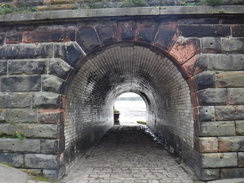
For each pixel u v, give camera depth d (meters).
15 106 5.38
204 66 5.24
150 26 5.39
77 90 7.05
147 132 16.73
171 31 5.36
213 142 5.04
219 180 4.92
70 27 5.50
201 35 5.32
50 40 5.49
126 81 13.79
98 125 12.52
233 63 5.23
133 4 5.30
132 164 7.12
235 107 5.12
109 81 11.55
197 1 5.48
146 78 10.91
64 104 5.55
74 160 6.80
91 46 5.44
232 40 5.30
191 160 6.04
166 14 5.15
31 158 5.21
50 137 5.23
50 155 5.19
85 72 7.23
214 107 5.12
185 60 5.30
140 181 5.46
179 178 5.66
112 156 8.32
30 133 5.27
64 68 5.42
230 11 5.14
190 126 6.08
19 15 5.36
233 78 5.19
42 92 5.37
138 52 7.14
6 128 5.33
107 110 17.94
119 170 6.44
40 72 5.43
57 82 5.38
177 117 7.85
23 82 5.43
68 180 5.46
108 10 5.21
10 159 5.25
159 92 10.88
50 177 5.14
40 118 5.29
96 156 8.34
